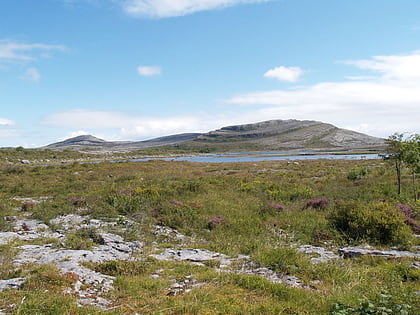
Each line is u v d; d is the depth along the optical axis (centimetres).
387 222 1132
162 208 1628
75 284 677
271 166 4756
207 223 1416
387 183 2178
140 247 1085
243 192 2153
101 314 537
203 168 4681
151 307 577
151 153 13700
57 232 1287
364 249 1005
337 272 793
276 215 1542
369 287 680
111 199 1805
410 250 1007
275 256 907
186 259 959
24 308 523
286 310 574
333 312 537
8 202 1948
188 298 615
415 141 1742
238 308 572
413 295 591
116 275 780
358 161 5053
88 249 1021
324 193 2011
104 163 5262
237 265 888
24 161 6869
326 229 1259
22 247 1027
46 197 2250
